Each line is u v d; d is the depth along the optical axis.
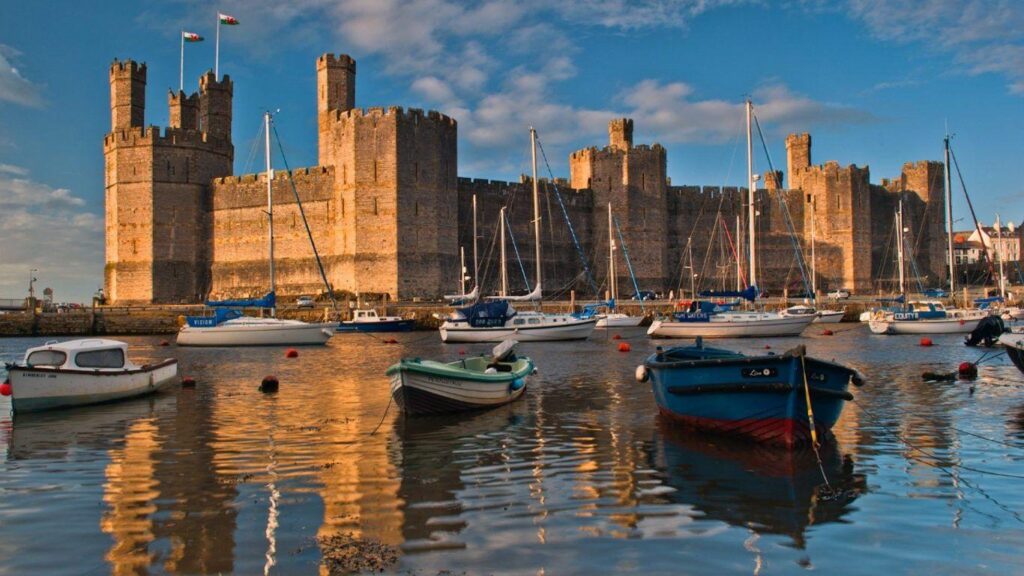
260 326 43.69
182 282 68.38
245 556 9.04
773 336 46.75
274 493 11.56
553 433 15.88
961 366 24.86
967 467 12.80
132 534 9.80
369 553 9.09
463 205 69.06
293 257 66.25
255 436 15.82
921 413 17.81
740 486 11.71
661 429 16.06
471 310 45.16
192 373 28.17
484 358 21.81
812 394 13.85
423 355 36.06
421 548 9.24
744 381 14.19
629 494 11.37
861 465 12.91
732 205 81.81
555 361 31.83
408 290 61.50
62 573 8.59
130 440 15.52
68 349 20.09
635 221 75.62
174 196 68.25
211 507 10.88
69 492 11.70
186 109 73.31
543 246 73.62
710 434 15.34
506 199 71.69
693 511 10.57
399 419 17.66
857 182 82.50
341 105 69.25
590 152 76.75
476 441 15.18
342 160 63.44
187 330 43.78
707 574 8.48
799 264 74.50
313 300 63.03
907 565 8.70
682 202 80.25
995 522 10.06
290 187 66.50
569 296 74.31
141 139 67.56
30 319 58.22
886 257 85.94
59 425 17.20
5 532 9.88
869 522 10.08
